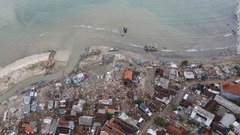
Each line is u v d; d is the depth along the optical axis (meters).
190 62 108.69
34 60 111.75
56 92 96.25
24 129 85.12
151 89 95.38
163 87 94.81
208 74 99.94
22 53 115.50
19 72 107.12
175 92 92.50
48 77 105.00
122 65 104.38
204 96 91.81
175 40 119.38
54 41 119.88
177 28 125.19
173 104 90.31
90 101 92.19
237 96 89.31
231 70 102.19
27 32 124.62
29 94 96.25
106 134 80.38
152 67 104.75
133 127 83.50
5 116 90.50
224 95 90.56
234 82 93.81
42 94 96.12
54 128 84.31
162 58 111.25
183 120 85.50
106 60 107.12
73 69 107.00
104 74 100.81
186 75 98.38
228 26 125.69
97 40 119.69
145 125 85.19
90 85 97.12
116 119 84.94
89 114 88.69
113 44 117.69
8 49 117.12
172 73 99.81
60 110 90.00
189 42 118.44
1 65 110.88
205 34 122.06
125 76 97.56
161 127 83.38
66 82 99.56
